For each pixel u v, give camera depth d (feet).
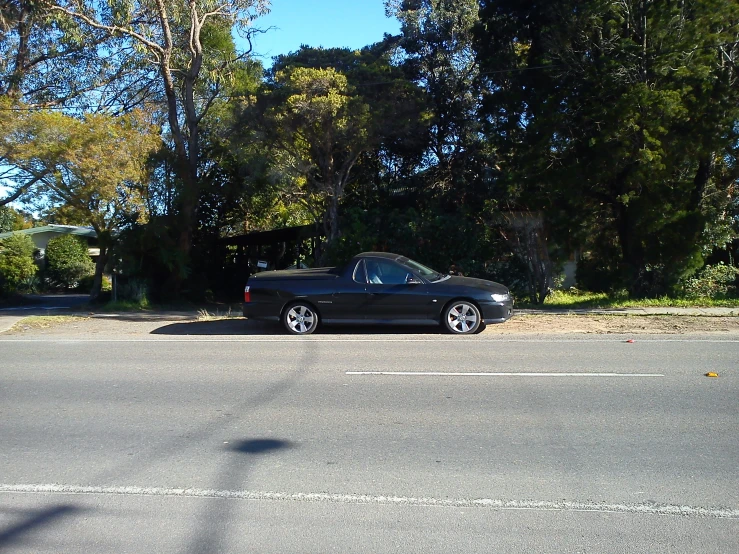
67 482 18.28
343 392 26.96
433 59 83.92
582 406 24.66
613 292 65.98
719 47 59.41
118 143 65.26
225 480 18.26
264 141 71.46
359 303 42.75
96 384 29.09
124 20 72.54
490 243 70.79
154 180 69.87
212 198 82.23
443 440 21.22
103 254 73.72
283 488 17.67
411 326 46.37
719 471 18.57
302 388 27.68
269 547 14.57
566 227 64.34
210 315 57.57
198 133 79.05
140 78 86.28
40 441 21.63
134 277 73.05
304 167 71.67
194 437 21.83
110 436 22.04
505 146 67.97
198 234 83.15
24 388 28.53
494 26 71.87
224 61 83.25
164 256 70.85
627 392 26.55
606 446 20.53
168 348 38.24
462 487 17.61
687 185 60.54
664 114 57.41
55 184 64.49
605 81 59.21
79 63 84.58
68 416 24.32
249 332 45.44
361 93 71.87
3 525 15.79
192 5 73.82
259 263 73.26
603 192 64.23
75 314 62.80
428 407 24.71
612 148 58.95
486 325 46.88
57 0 71.20
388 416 23.71
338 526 15.49
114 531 15.42
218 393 27.17
